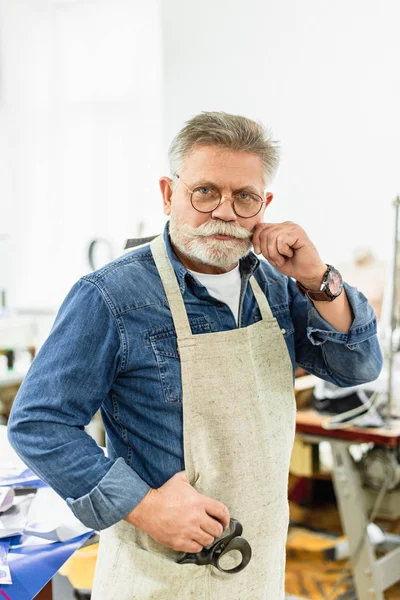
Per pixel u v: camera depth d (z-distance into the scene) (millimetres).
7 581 1164
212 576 1204
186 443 1146
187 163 1148
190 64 3863
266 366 1255
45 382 1109
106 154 4340
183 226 1158
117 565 1211
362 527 2400
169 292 1179
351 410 2527
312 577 2678
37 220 4527
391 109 3383
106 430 1242
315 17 3514
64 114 4414
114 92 4289
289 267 1213
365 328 1263
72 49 4355
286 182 3660
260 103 3705
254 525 1212
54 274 4512
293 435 1306
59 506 1438
